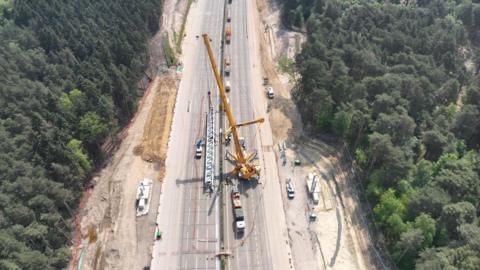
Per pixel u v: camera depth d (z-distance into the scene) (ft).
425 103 516.73
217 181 485.56
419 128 497.05
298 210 453.99
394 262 392.47
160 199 467.11
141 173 500.33
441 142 454.40
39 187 405.39
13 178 415.03
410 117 475.72
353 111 497.05
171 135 552.82
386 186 437.58
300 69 583.17
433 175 435.94
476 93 522.88
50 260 384.68
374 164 472.85
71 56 609.83
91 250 422.82
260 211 452.35
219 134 549.54
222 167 504.43
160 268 401.29
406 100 501.97
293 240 424.05
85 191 481.87
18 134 486.38
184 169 504.02
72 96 527.40
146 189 470.80
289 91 632.38
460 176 404.16
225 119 577.43
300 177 493.36
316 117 536.42
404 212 401.70
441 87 544.21
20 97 534.37
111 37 642.63
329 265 402.52
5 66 570.05
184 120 576.20
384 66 565.53
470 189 399.03
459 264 336.49
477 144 515.50
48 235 399.44
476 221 377.30
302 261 405.80
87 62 584.81
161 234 431.02
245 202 461.78
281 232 431.02
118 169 507.30
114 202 465.88
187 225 439.22
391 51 624.59
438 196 383.45
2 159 429.38
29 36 636.07
